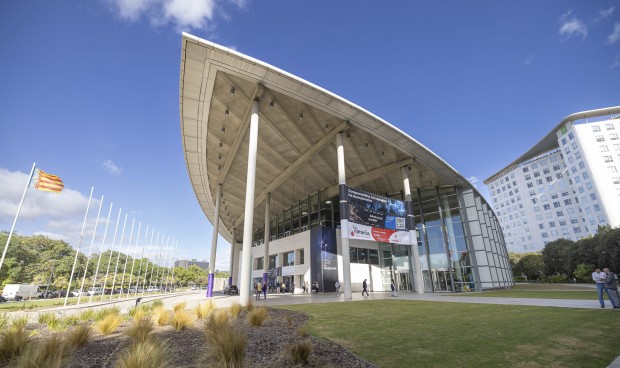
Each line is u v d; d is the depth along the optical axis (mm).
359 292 30734
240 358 4477
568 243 56500
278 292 36406
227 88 20625
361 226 23000
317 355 5113
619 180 65312
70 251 71000
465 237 30391
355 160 29500
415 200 34281
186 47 17078
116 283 72750
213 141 27438
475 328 7312
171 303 18250
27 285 45281
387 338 6395
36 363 4242
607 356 4602
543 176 88188
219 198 33469
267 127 24422
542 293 20500
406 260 33094
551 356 4711
